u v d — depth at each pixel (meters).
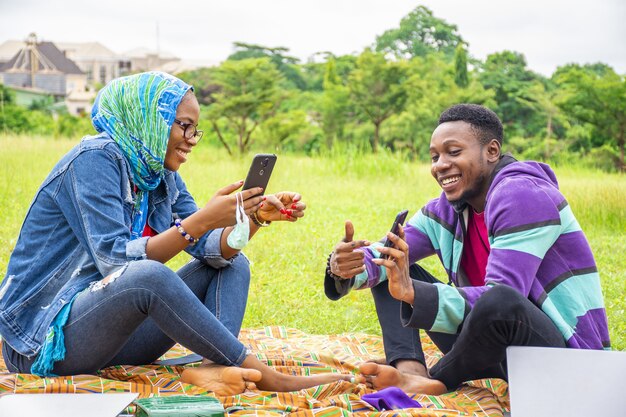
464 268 3.83
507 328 3.21
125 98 3.51
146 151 3.51
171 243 3.32
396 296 3.27
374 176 15.31
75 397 2.94
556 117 29.11
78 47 65.69
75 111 53.72
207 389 3.31
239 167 16.38
